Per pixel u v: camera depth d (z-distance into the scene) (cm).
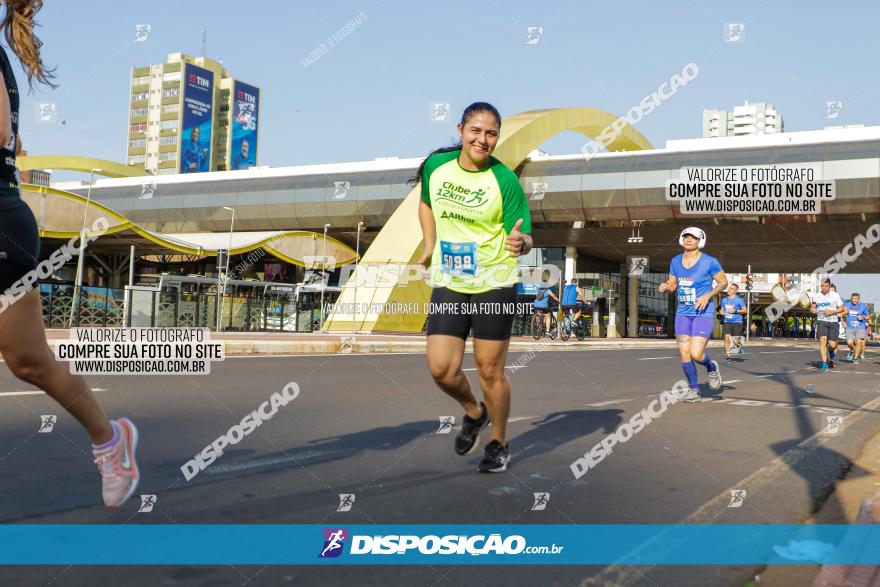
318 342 1756
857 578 265
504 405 428
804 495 396
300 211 5175
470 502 364
